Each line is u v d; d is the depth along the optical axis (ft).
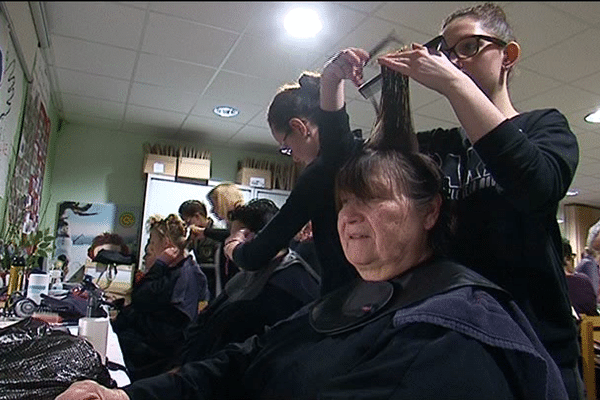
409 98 2.05
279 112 2.97
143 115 6.98
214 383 2.55
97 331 3.27
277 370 2.25
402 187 2.04
